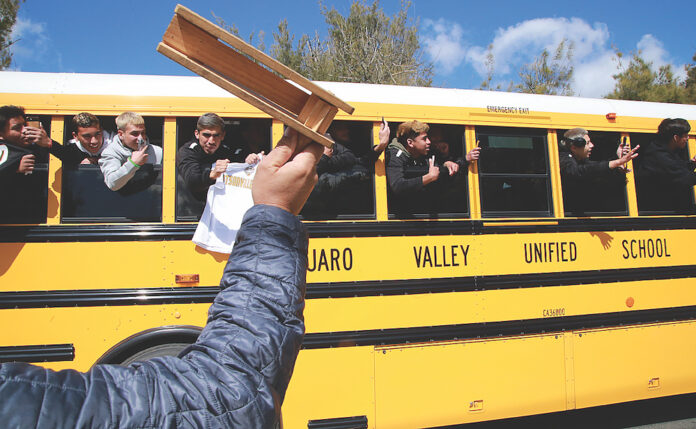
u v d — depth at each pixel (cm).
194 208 300
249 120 316
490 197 354
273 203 94
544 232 358
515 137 366
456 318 329
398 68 1464
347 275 313
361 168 329
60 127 291
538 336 347
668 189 405
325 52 1443
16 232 277
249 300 85
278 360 81
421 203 337
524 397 339
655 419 431
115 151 287
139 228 290
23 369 68
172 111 302
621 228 379
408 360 317
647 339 376
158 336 280
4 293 272
